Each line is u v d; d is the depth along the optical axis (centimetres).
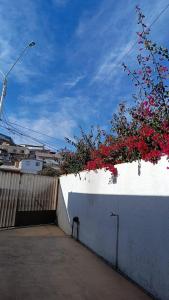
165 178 543
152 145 601
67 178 1269
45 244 942
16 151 5553
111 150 801
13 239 991
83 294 541
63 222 1253
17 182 1302
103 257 796
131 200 666
